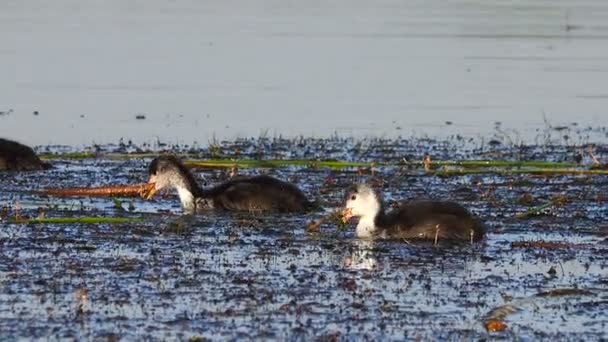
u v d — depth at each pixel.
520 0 50.31
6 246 17.06
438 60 35.69
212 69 33.53
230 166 23.08
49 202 20.25
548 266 16.53
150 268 16.08
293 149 24.92
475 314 14.45
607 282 15.77
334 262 16.62
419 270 16.28
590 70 34.44
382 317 14.26
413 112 28.88
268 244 17.56
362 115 28.42
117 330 13.67
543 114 28.64
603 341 13.59
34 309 14.35
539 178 22.38
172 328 13.77
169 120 27.67
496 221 19.09
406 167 23.23
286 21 42.91
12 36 38.34
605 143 25.88
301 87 31.38
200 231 18.31
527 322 14.21
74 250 16.92
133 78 32.16
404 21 43.53
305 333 13.65
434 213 18.06
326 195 20.91
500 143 25.77
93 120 27.50
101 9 45.34
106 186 21.00
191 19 43.06
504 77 33.28
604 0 50.56
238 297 14.88
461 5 48.50
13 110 28.31
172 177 20.03
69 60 34.47
